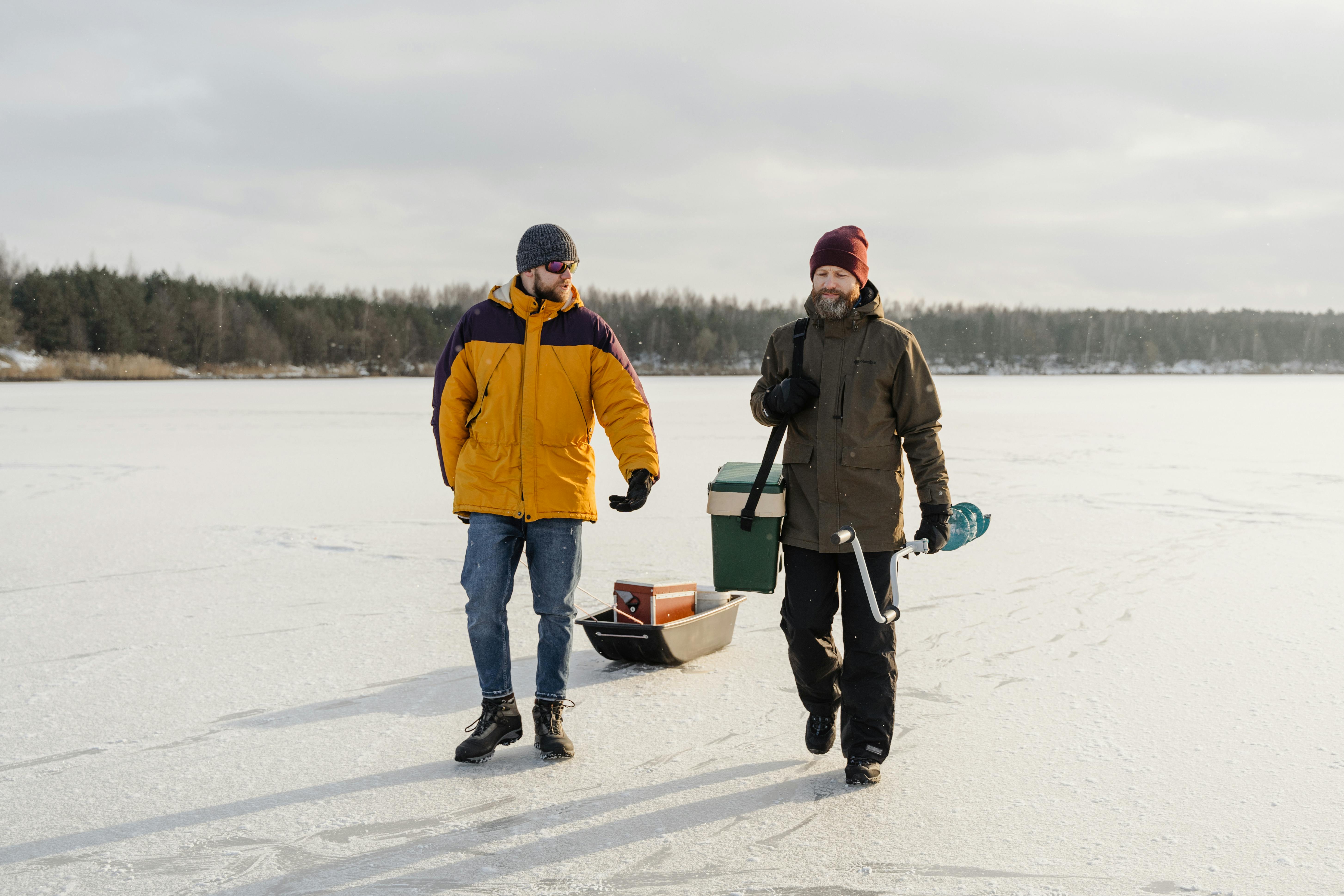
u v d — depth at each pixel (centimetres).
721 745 367
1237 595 607
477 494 347
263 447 1723
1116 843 283
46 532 859
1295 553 745
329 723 395
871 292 330
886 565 322
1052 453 1568
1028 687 435
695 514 943
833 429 321
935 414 326
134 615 571
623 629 456
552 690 355
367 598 613
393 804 315
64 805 316
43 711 408
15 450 1666
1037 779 332
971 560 721
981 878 263
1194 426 2234
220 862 276
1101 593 616
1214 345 13625
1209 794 318
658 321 11525
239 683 446
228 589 638
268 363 9056
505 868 271
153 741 374
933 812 306
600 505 1012
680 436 1938
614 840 288
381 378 8150
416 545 796
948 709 406
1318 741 364
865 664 323
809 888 259
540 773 341
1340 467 1355
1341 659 470
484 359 349
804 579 326
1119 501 1033
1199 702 411
